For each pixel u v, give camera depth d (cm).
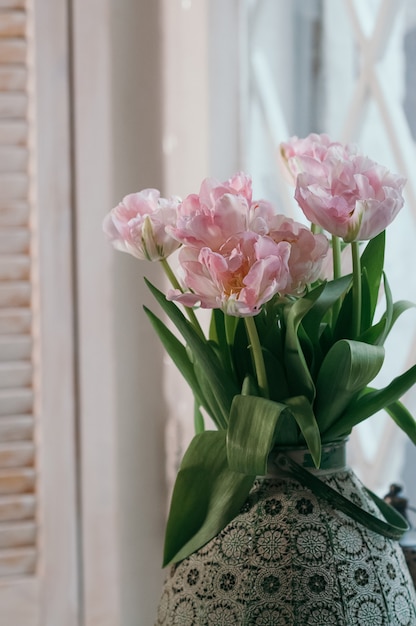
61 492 193
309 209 130
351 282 143
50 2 191
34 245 192
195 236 131
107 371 194
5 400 191
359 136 179
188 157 193
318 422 138
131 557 197
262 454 130
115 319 196
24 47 191
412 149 173
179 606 136
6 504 191
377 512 140
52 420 192
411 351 171
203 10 189
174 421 198
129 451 197
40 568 192
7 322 191
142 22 196
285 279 128
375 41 175
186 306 135
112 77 195
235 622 132
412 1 174
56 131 192
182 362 146
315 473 138
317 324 138
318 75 187
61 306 192
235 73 191
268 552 133
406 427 145
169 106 196
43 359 192
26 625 191
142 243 137
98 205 193
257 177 196
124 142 196
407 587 138
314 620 131
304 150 142
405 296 175
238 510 136
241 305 127
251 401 133
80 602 195
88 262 193
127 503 197
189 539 138
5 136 191
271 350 139
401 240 176
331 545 133
